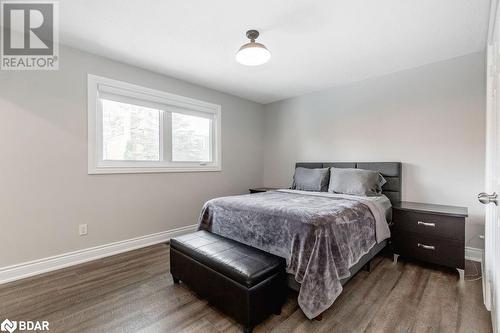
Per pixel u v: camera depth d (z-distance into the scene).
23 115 2.20
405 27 2.12
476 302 1.81
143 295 1.92
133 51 2.59
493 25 1.77
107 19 2.03
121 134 2.88
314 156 3.97
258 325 1.57
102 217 2.69
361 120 3.42
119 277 2.21
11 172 2.15
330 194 2.91
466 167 2.63
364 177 2.91
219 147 3.91
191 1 1.81
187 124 3.55
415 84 2.96
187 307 1.77
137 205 2.98
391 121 3.14
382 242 2.51
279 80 3.45
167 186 3.28
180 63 2.89
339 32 2.21
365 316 1.66
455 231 2.22
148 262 2.55
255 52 2.06
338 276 1.64
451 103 2.72
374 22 2.05
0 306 1.77
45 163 2.32
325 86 3.68
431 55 2.65
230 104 4.10
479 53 2.55
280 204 2.15
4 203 2.12
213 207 2.44
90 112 2.59
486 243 2.06
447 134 2.74
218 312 1.71
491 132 1.75
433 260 2.34
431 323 1.58
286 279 1.78
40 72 2.29
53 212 2.37
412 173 2.98
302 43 2.41
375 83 3.28
